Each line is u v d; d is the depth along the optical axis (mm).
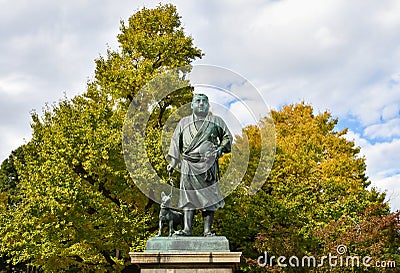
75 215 18172
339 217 22266
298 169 27375
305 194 23750
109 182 18953
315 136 33094
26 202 19250
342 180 28094
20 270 40406
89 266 19984
